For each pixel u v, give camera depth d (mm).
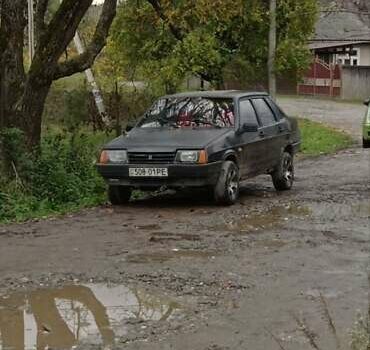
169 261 8539
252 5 25203
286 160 14547
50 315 6637
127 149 12062
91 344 5895
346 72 56656
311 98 57031
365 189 14336
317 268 8172
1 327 6328
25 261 8602
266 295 7152
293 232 10148
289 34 26781
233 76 26547
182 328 6227
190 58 24203
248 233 10109
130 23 24734
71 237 9945
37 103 14078
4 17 13602
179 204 12703
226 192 12266
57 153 13758
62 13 13961
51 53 13984
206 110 13164
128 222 11023
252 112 13688
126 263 8453
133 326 6301
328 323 6273
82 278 7840
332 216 11336
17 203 11812
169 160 11852
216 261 8516
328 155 21484
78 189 13016
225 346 5797
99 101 22859
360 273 7953
